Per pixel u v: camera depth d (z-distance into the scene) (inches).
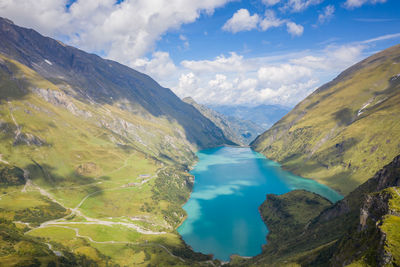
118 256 7066.9
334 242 4827.8
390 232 3110.2
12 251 5654.5
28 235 7091.5
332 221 6884.8
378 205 3887.8
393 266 2733.8
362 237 3720.5
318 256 4746.6
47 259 5634.8
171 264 6638.8
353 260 3479.3
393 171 6422.2
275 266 5290.4
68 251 6633.9
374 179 7194.9
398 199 3627.0
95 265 6363.2
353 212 6363.2
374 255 3070.9
